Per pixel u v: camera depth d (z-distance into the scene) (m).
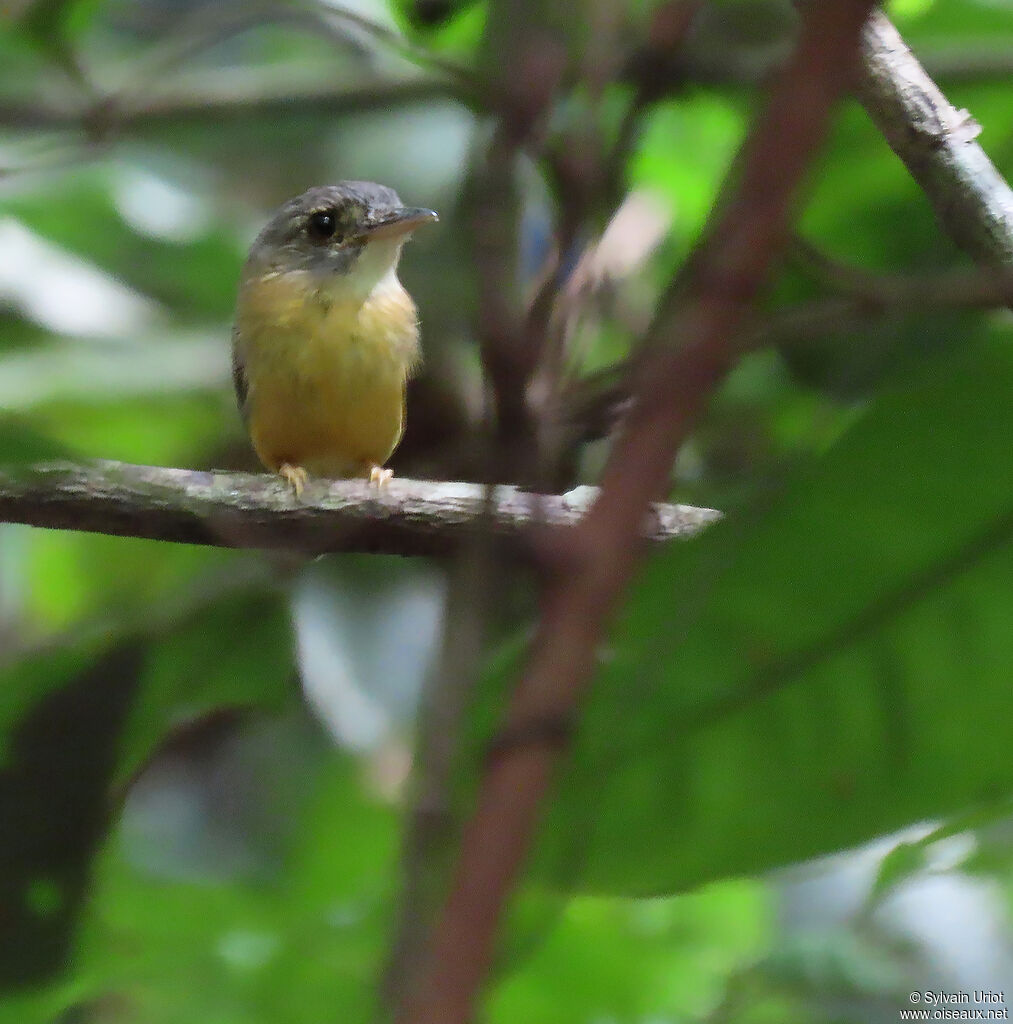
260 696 1.86
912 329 2.24
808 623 1.28
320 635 3.27
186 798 3.97
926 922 3.79
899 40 2.10
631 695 1.22
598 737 1.26
